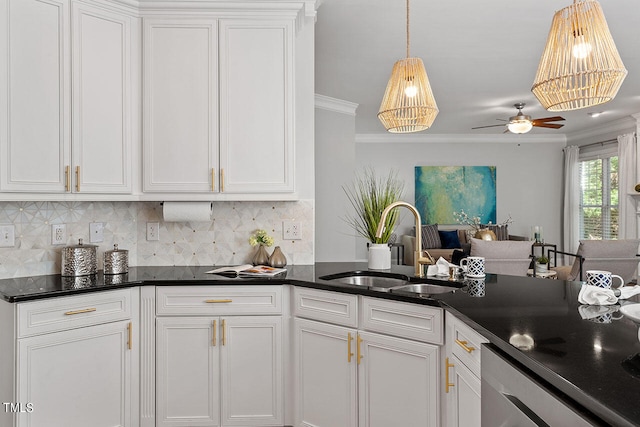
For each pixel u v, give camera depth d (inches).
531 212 325.4
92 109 96.0
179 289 93.0
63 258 96.7
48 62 90.1
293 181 105.0
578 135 309.9
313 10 108.0
